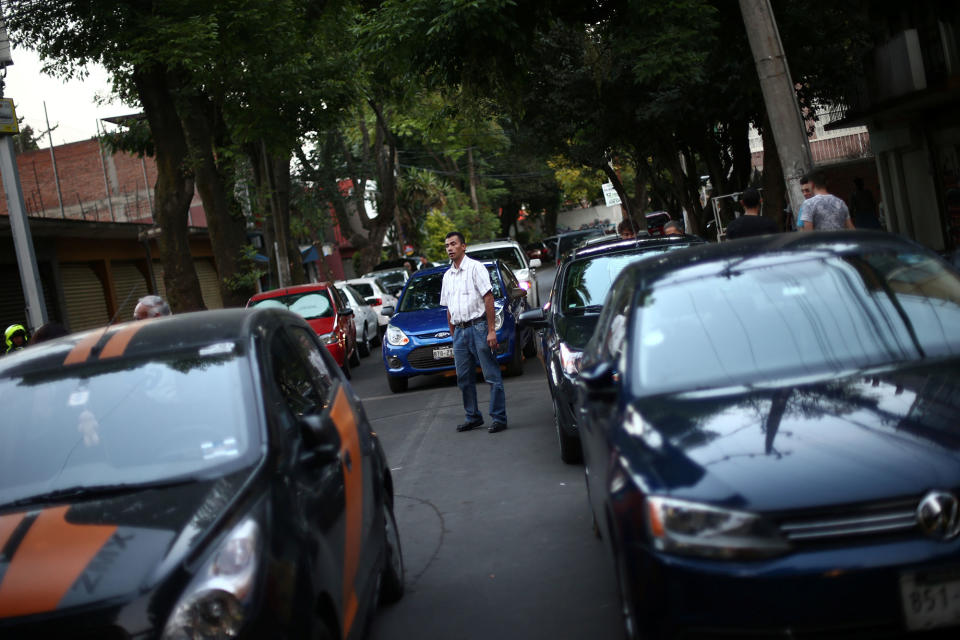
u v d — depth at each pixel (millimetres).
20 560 3025
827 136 34594
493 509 6836
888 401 3600
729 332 4316
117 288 28109
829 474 3201
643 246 9445
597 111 27516
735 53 19766
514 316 14164
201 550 2947
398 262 36531
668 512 3242
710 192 37344
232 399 3764
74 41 18125
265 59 19266
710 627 3125
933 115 19578
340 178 43812
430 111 30484
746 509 3152
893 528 3088
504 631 4488
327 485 3744
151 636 2744
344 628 3469
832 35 20531
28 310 11898
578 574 5184
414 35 16328
